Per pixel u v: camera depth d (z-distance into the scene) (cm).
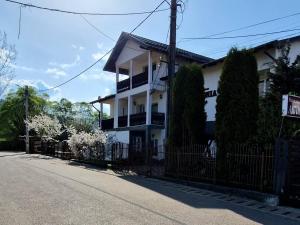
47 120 3584
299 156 949
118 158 1916
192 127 1394
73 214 727
